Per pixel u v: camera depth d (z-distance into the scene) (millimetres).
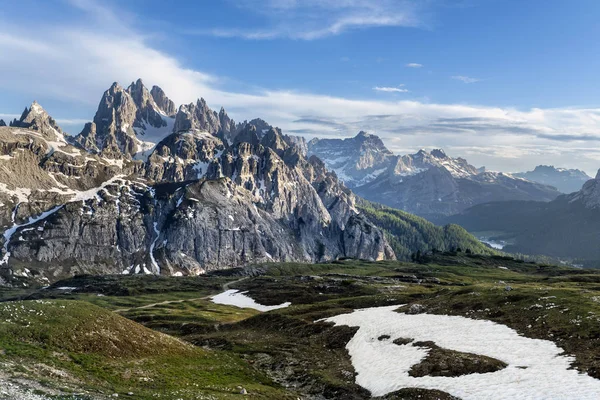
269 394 57312
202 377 60250
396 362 61969
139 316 147125
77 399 39562
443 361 56562
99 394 43219
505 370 50188
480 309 78312
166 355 66250
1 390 37469
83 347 57375
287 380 67312
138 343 65500
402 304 106938
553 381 44719
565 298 71750
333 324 92688
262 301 183500
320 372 67312
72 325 61062
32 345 53344
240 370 69250
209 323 126875
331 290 188000
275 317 112000
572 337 56062
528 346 56938
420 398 48438
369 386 57688
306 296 178000
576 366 47469
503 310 74438
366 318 89688
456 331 69125
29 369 46062
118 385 48781
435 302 90750
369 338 76812
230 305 185875
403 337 71500
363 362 67188
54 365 49281
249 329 108375
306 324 98812
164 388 51219
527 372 48469
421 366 57219
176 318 139625
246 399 52500
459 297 89062
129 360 59125
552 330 60188
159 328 125375
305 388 62938
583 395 40188
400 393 51000
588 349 51594
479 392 45906
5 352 49312
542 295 76625
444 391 48250
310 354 78500
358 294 165750
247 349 85188
